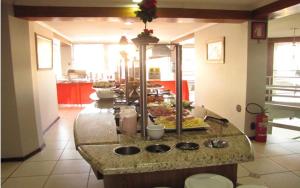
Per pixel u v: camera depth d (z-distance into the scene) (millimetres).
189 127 1827
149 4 1818
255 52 4117
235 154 1416
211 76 5672
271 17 3930
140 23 5039
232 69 4652
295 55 7422
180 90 1670
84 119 2307
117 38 8422
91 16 3623
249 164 3262
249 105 4211
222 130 1870
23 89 3510
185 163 1319
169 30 6461
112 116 2436
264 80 4215
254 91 4203
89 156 1386
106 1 3596
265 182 2801
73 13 3592
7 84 3314
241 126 4355
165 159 1335
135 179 1589
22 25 3506
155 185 1613
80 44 9547
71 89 7766
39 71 4797
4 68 3283
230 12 3938
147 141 1625
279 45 7477
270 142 4137
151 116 2148
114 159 1335
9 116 3379
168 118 1991
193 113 2475
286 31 6258
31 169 3205
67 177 2980
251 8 3969
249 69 4133
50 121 5531
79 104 7852
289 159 3428
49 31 5758
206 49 5859
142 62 1590
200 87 6402
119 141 1633
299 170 3096
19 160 3471
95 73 9188
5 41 3238
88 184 2811
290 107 5711
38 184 2820
